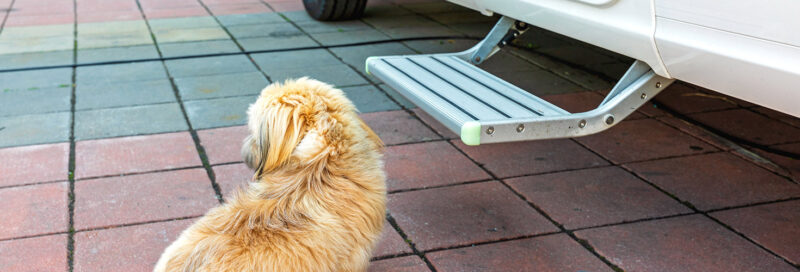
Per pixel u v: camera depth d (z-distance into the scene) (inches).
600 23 112.9
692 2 94.5
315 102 81.9
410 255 111.3
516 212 126.3
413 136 161.8
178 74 205.9
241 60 221.0
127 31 257.9
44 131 160.1
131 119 168.9
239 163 144.4
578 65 220.4
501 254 112.2
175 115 172.1
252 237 77.7
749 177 142.0
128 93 188.4
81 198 127.6
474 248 114.0
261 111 80.9
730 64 93.6
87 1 315.3
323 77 204.4
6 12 290.5
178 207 125.0
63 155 146.8
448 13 292.4
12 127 162.2
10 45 236.4
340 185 83.4
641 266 109.0
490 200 130.9
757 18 86.8
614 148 156.9
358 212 84.0
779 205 129.8
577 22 119.1
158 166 142.2
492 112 110.0
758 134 167.9
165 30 259.4
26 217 120.0
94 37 248.7
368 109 179.2
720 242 116.4
